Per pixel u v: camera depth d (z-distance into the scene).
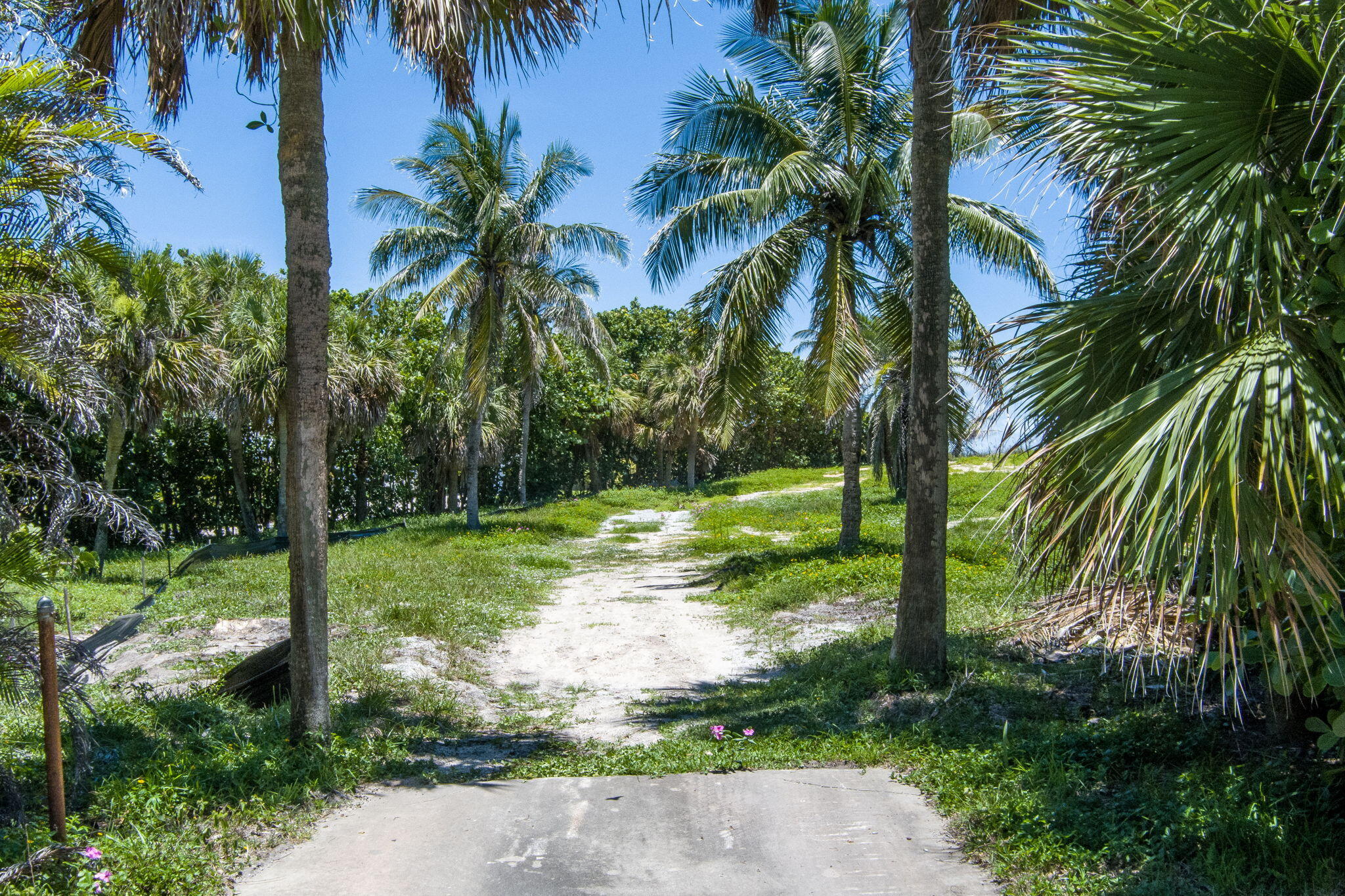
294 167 5.91
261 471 32.62
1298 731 4.73
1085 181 3.91
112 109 4.86
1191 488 3.04
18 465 4.76
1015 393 4.01
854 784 5.43
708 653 10.55
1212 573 3.22
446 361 31.97
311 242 5.95
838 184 13.72
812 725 6.76
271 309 24.53
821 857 4.37
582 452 57.34
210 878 4.02
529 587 15.68
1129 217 3.88
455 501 40.94
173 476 30.23
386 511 40.91
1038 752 5.36
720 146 14.63
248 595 13.70
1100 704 6.37
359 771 5.69
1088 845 4.18
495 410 38.19
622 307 65.50
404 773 5.84
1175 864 3.85
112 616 12.70
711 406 15.68
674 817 4.95
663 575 18.31
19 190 4.43
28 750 5.56
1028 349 4.01
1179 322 3.73
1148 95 3.32
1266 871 3.67
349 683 8.20
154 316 17.58
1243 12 3.12
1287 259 3.32
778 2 9.98
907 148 13.14
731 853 4.45
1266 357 3.13
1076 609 4.98
